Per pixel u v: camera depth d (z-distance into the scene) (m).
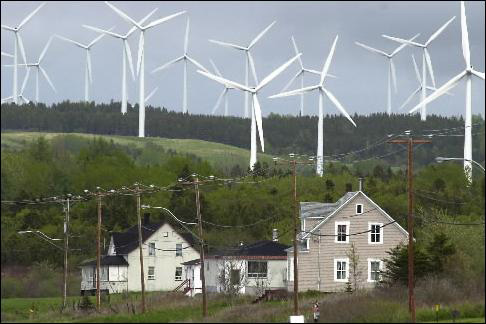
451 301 153.25
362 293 169.12
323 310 150.12
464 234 174.62
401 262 174.38
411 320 137.62
